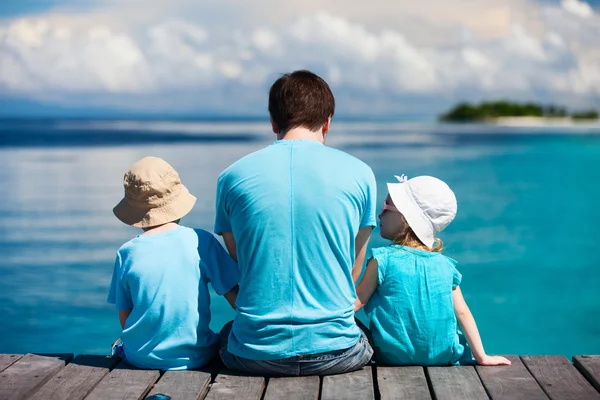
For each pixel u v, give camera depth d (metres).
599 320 7.75
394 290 2.98
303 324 2.74
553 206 14.91
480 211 14.36
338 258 2.79
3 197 16.22
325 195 2.75
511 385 2.79
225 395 2.67
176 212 3.04
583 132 56.44
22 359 3.10
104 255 10.34
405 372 2.93
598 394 2.69
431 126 77.62
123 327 3.05
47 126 75.62
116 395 2.68
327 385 2.76
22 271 9.41
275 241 2.74
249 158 2.85
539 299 8.48
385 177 18.84
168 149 32.34
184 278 2.96
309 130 2.94
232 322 3.20
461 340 3.19
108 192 17.03
